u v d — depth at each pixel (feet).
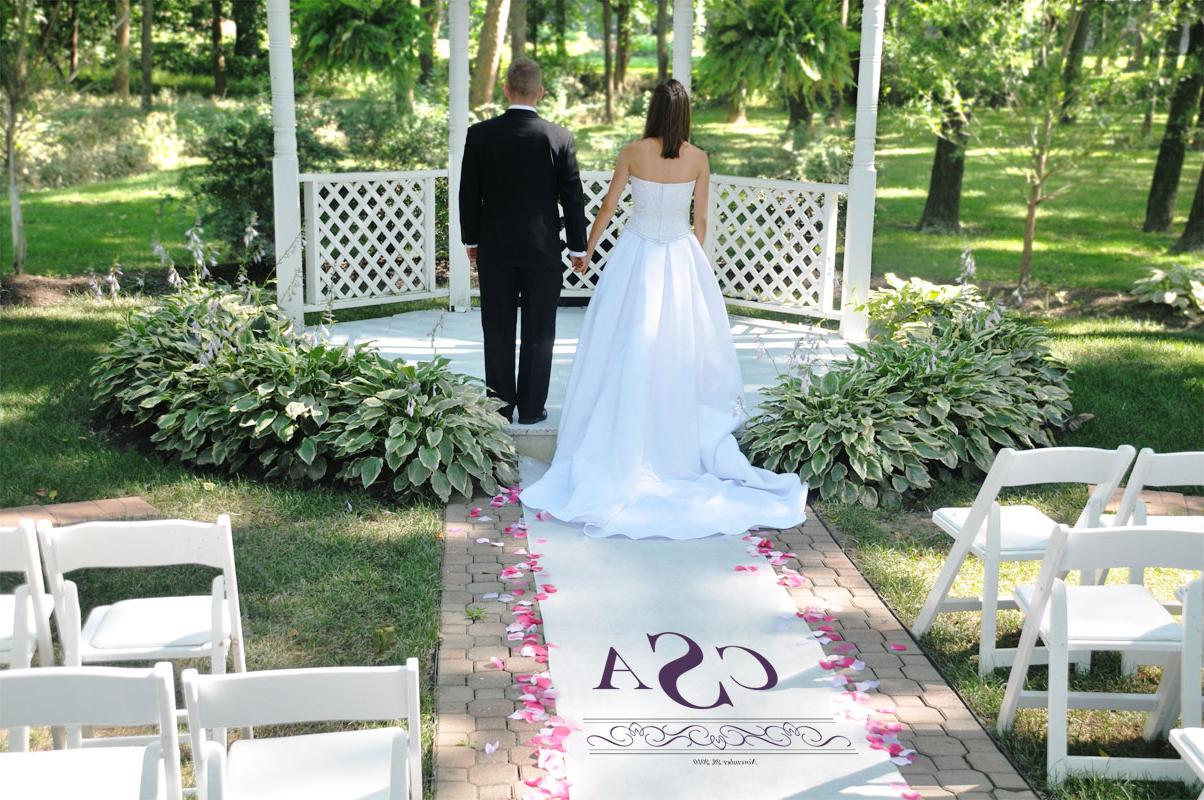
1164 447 20.26
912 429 18.12
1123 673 12.41
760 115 83.61
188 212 40.34
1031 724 11.43
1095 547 10.09
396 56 34.14
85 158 54.75
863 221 24.27
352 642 12.76
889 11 33.91
